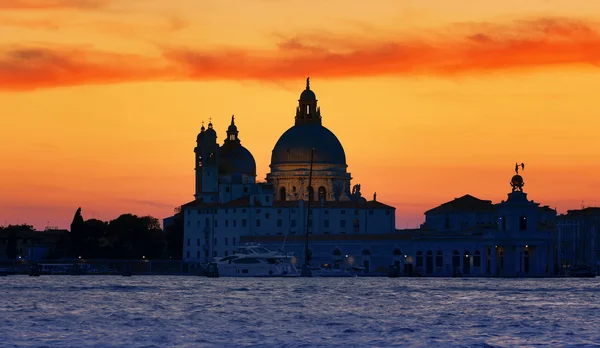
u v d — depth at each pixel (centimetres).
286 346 18700
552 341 19312
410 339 19538
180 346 18650
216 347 18575
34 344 18788
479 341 19262
